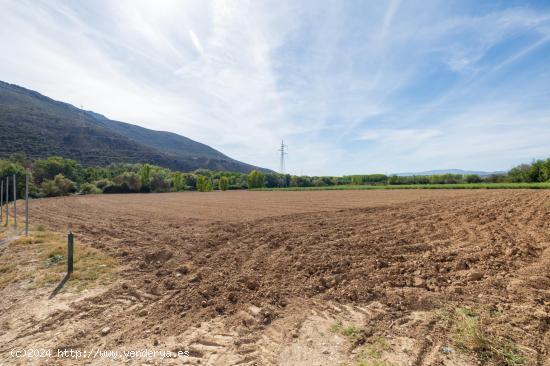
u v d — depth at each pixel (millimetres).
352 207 20672
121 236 11367
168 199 37781
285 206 23391
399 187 53156
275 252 8578
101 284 6289
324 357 3584
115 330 4449
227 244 9734
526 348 3576
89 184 56625
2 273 7172
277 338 4105
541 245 8188
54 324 4633
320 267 7043
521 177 53781
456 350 3590
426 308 4758
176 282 6398
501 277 5867
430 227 11711
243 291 5824
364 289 5613
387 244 9000
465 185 44875
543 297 4879
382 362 3414
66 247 8867
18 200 35656
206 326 4520
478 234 10055
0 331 4488
